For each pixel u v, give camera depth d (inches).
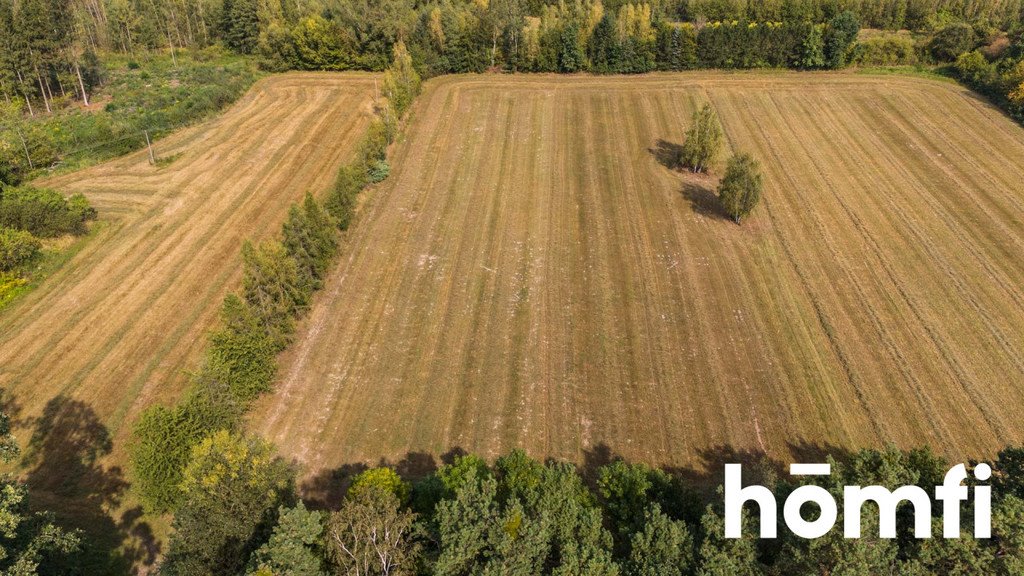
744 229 2229.3
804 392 1601.9
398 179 2503.7
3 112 2517.2
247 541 1041.5
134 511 1305.4
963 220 2262.6
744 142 2790.4
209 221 2153.1
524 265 2055.9
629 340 1766.7
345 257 2068.2
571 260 2080.5
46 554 1095.6
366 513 999.0
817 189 2454.5
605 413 1557.6
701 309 1872.5
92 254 1966.0
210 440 1080.8
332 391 1601.9
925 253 2096.5
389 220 2260.1
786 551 981.8
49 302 1788.9
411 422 1529.3
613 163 2635.3
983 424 1510.8
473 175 2544.3
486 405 1577.3
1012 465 1146.7
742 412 1553.9
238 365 1454.2
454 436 1498.5
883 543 953.5
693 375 1657.2
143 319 1755.7
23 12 2647.6
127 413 1492.4
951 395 1588.3
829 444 1471.5
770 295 1924.2
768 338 1766.7
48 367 1594.5
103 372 1592.0
